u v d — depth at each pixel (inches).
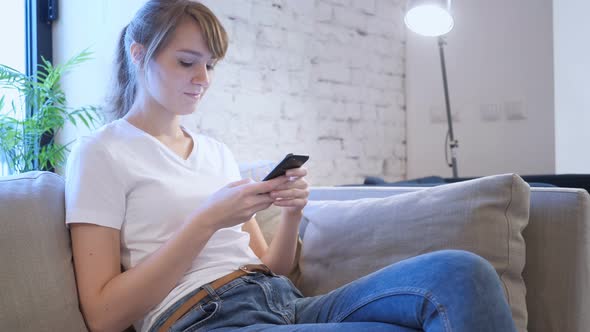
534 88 141.8
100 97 100.2
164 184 50.0
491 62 147.4
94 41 102.0
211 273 49.4
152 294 44.9
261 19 121.9
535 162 142.3
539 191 53.8
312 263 60.4
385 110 154.0
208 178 53.6
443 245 52.2
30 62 104.7
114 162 48.6
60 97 98.1
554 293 51.9
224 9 114.4
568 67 142.1
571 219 51.6
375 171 151.2
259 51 121.6
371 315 44.3
